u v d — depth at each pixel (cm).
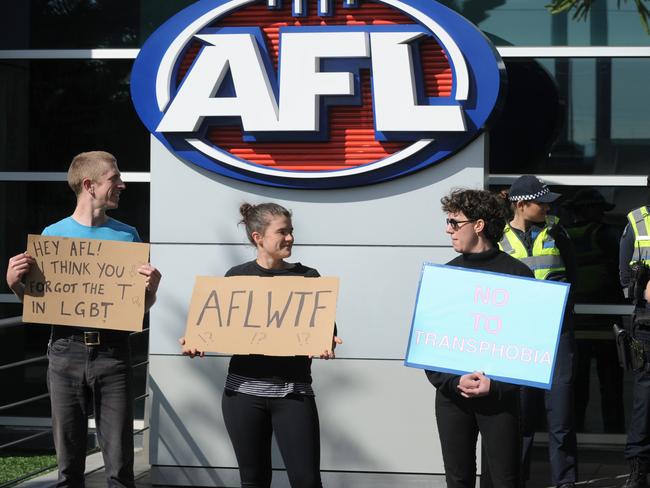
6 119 1063
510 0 1017
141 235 1049
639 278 821
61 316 636
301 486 584
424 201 821
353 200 829
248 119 821
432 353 570
